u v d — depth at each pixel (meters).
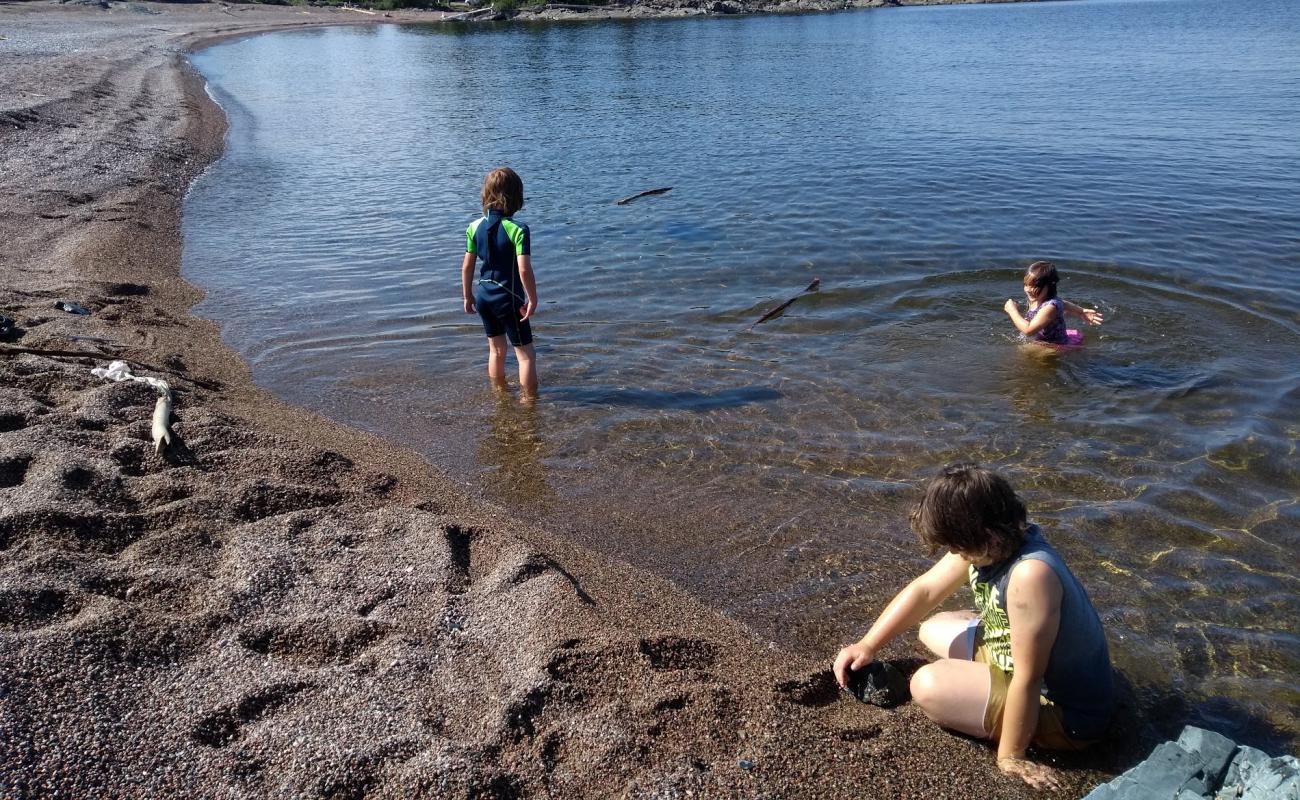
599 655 3.71
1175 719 3.81
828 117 20.91
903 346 7.89
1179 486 5.61
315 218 12.84
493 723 3.29
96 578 3.92
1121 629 4.35
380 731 3.18
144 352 7.28
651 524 5.36
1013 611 3.36
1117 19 58.69
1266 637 4.30
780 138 18.38
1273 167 13.80
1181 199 12.12
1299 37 38.84
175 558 4.16
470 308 7.26
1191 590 4.64
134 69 28.50
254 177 15.69
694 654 3.95
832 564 4.95
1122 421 6.47
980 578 3.54
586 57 38.59
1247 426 6.31
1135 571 4.80
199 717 3.16
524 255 6.74
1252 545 5.01
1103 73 27.34
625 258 10.53
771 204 12.86
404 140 19.33
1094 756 3.61
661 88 27.58
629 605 4.36
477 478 5.89
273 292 9.68
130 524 4.37
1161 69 27.77
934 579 3.74
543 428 6.60
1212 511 5.34
